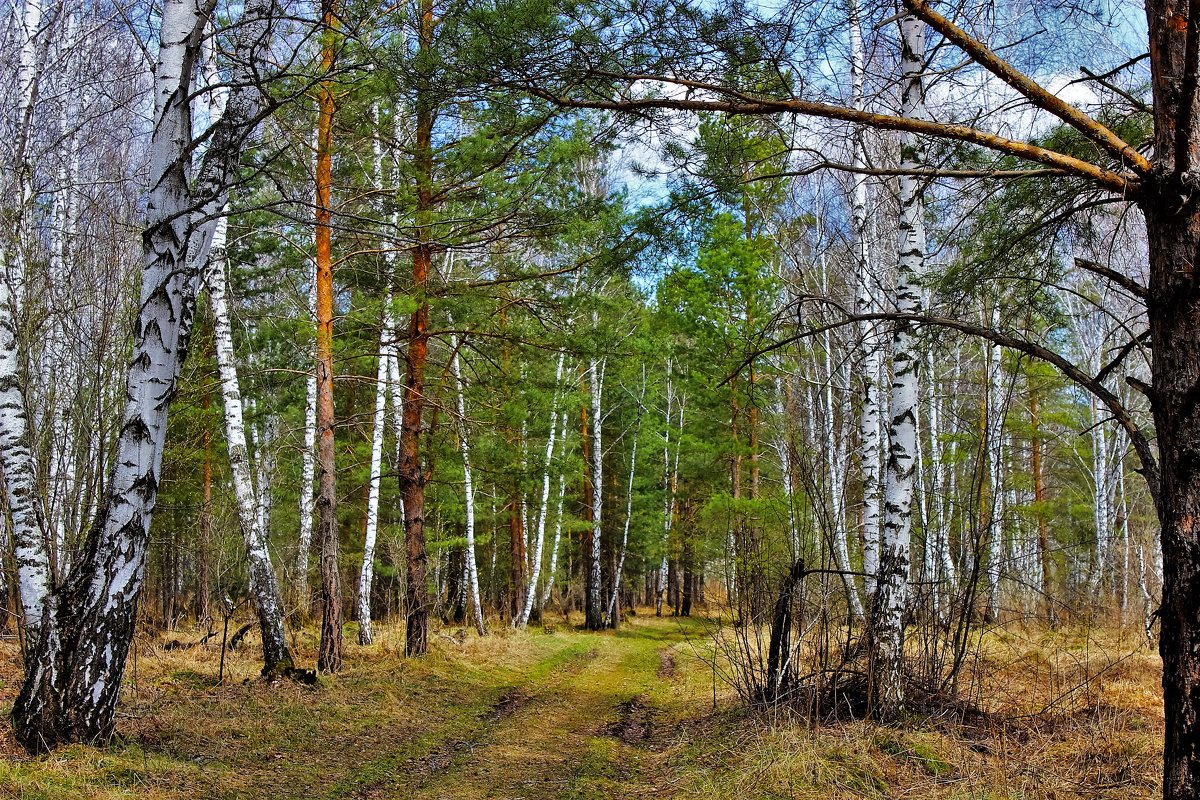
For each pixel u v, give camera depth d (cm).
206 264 700
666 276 661
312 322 1234
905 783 583
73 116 969
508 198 1123
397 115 1189
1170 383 331
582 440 2770
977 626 883
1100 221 637
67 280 848
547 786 646
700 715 937
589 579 2617
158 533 1766
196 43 638
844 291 1575
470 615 2339
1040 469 2370
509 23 464
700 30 462
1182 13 344
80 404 834
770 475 2316
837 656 848
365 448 1962
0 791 490
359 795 605
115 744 616
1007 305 705
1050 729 717
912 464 783
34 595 641
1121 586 1997
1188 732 310
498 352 1515
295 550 1997
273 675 990
